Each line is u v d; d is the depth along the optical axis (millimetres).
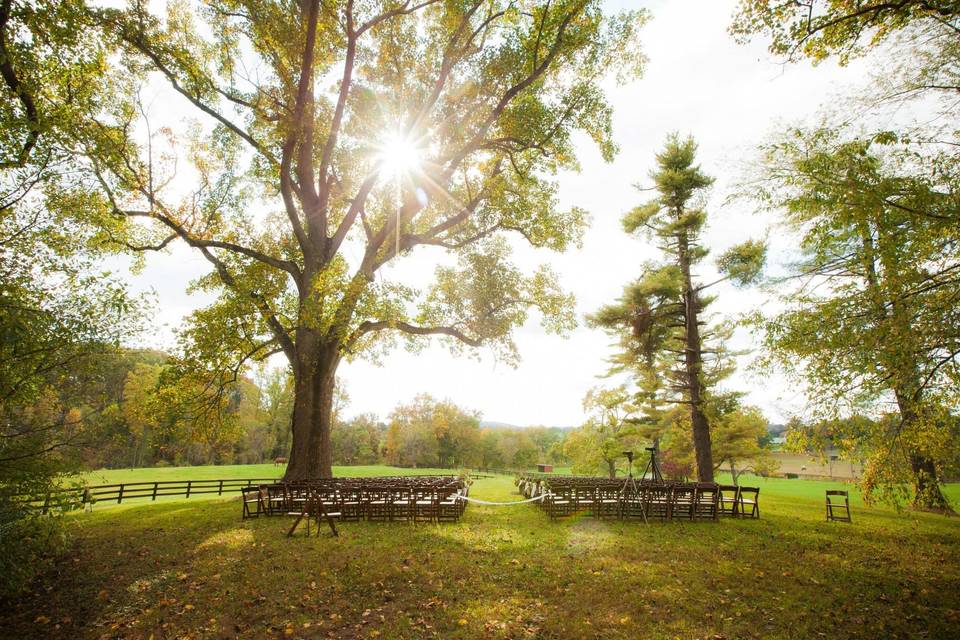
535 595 6980
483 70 17734
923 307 7391
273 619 6266
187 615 6441
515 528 11805
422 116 17750
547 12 16125
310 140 17375
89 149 9906
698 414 23109
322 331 15398
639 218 25578
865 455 8672
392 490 12688
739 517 14227
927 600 6816
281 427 62938
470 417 77062
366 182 18312
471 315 20203
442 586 7301
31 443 6953
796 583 7582
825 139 8406
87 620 6441
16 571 6613
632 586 7324
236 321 15430
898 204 7211
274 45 16469
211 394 17672
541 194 19500
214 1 16094
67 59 10859
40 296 7316
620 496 13484
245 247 18484
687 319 24547
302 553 9047
